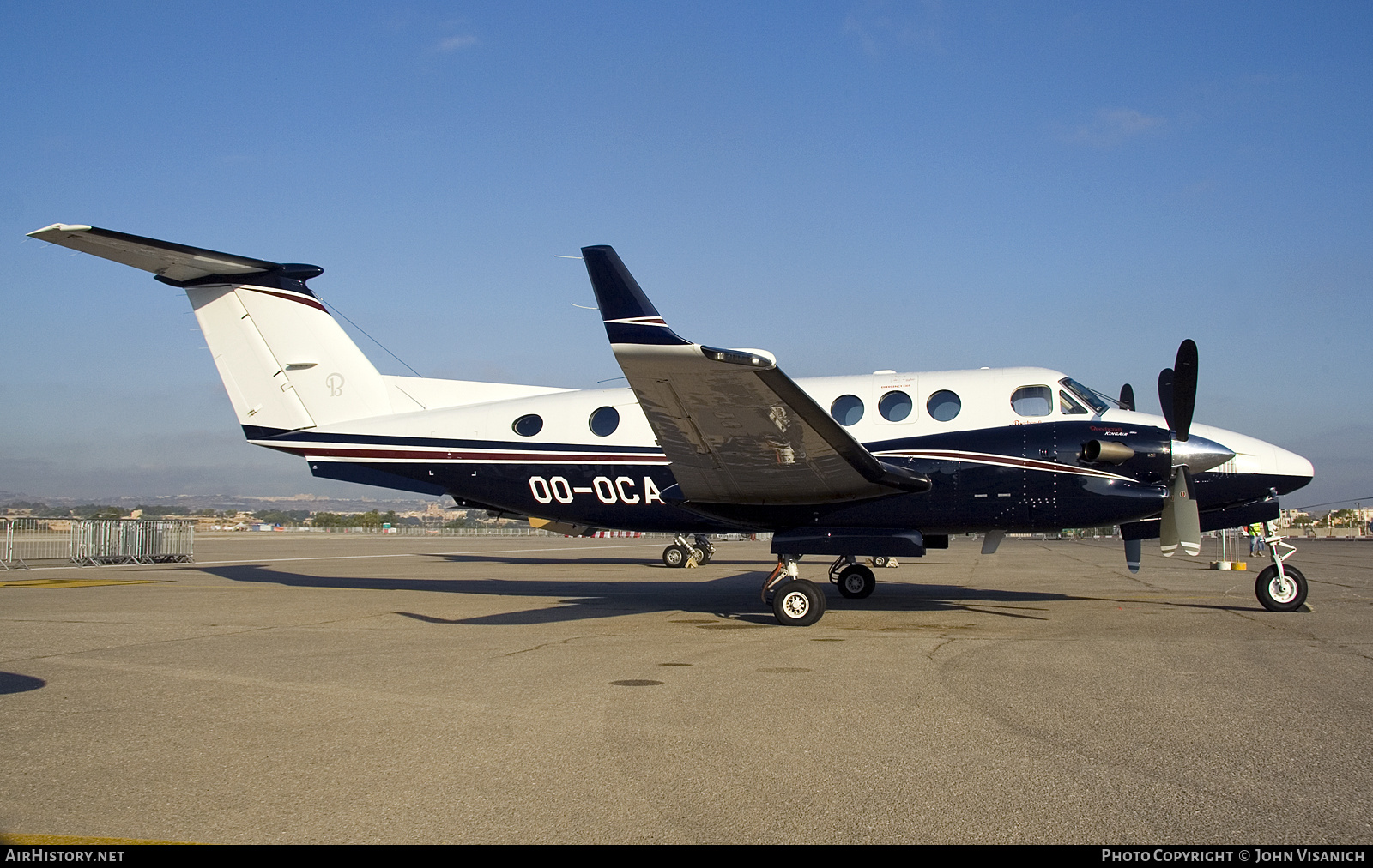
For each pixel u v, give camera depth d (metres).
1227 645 8.19
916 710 5.60
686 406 8.63
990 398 10.88
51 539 26.05
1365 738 4.88
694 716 5.48
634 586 16.64
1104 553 33.31
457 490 12.91
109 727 5.26
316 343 13.38
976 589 14.98
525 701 5.94
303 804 3.92
